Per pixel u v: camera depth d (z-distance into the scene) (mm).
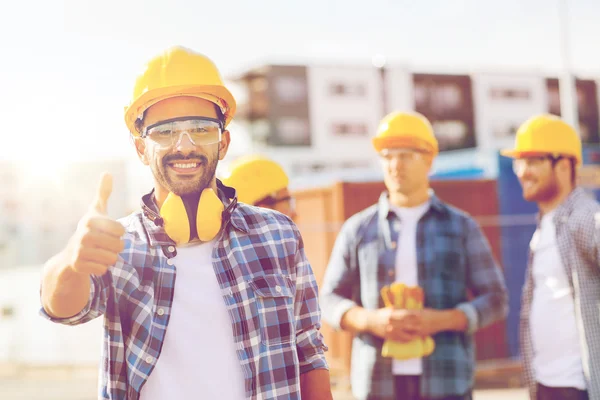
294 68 52312
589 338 3516
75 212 43312
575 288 3580
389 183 3857
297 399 1972
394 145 3795
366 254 3850
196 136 1979
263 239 2066
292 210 3709
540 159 3850
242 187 3543
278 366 1961
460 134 55594
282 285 2029
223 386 1906
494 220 9922
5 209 43125
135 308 1910
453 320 3602
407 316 3523
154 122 1978
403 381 3656
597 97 57938
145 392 1894
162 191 2035
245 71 52438
